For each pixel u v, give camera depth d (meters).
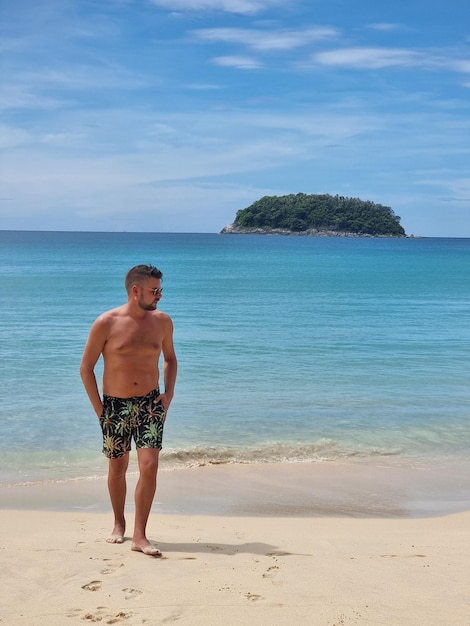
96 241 186.50
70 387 11.64
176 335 18.56
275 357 15.10
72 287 37.59
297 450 8.51
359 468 7.89
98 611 3.55
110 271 54.44
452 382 12.64
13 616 3.48
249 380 12.55
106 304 27.80
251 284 42.31
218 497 6.76
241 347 16.47
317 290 37.53
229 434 9.10
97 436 8.85
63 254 92.12
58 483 7.11
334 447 8.67
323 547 4.91
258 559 4.49
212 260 80.25
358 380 12.70
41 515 5.91
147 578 4.04
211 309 26.53
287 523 5.83
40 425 9.31
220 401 10.92
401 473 7.73
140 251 107.56
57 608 3.59
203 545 4.90
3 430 9.05
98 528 5.43
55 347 16.03
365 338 18.36
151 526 5.55
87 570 4.18
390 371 13.63
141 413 4.82
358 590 3.88
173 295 33.59
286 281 45.50
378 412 10.42
